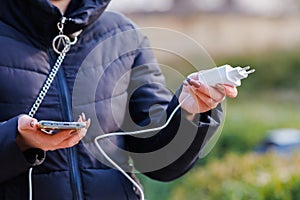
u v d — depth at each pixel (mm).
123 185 2752
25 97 2631
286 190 5730
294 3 27266
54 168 2619
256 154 7496
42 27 2689
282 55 23516
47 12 2652
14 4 2695
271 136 9711
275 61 23062
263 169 6496
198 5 26344
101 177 2697
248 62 23328
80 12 2707
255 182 5988
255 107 16344
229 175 6641
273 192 5758
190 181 7137
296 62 23172
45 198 2607
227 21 26016
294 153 7312
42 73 2684
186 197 7047
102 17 2867
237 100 19000
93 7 2727
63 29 2705
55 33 2715
